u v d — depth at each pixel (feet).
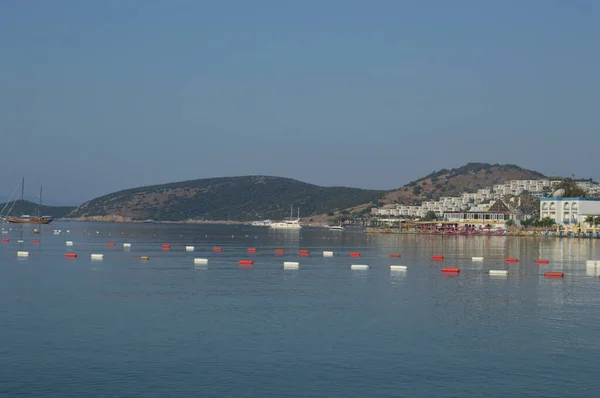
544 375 132.05
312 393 120.57
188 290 237.86
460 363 139.44
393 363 138.92
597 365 138.92
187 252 457.27
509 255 457.27
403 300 217.56
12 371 131.75
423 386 124.98
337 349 149.38
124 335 161.17
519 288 250.78
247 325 173.58
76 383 124.77
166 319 180.96
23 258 382.22
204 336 160.56
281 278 279.49
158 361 138.82
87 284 254.06
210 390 121.49
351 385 124.98
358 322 178.91
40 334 161.79
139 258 388.78
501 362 140.56
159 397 117.91
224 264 349.41
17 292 230.48
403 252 488.85
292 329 169.17
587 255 460.55
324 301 213.66
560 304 211.20
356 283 262.67
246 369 133.80
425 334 164.96
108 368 133.90
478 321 181.68
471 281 273.54
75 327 169.89
